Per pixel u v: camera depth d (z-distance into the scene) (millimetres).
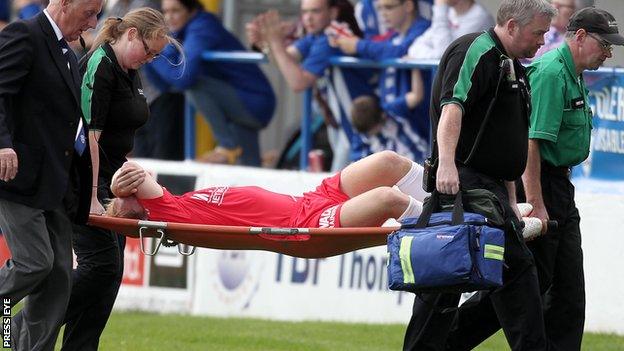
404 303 33875
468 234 20016
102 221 22625
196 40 38781
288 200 24859
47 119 21578
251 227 22438
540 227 22422
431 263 20047
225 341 29891
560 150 23734
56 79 21562
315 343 29547
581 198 31797
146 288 37906
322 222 24125
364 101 35812
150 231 23031
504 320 21469
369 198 23688
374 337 30656
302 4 36688
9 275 21625
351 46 35875
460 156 21203
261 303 36156
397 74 35500
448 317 22219
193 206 24719
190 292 37219
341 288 34938
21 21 21422
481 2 34312
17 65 21188
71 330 24172
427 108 35219
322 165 37656
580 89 23734
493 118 21031
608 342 29359
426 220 20750
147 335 30906
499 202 20766
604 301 31422
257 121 40344
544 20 20734
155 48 23516
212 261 36844
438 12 34219
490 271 20016
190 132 39688
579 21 23453
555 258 24094
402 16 35219
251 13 45188
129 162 24219
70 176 22281
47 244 21688
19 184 21406
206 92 39281
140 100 24109
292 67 36906
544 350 21234
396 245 20578
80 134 22188
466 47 20781
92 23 21906
